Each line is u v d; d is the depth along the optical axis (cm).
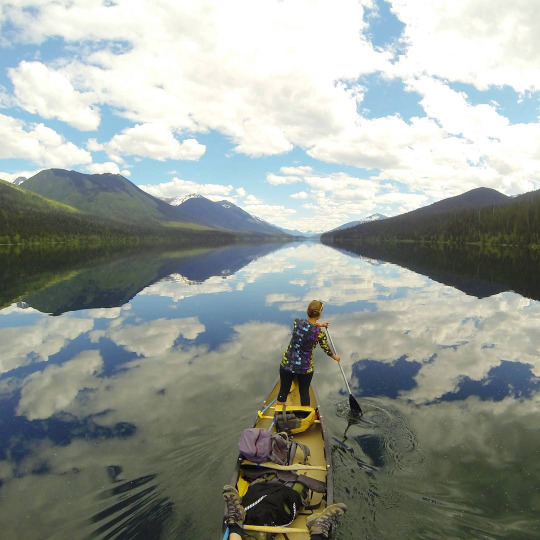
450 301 2070
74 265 4562
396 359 1105
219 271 3975
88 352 1203
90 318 1684
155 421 739
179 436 680
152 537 448
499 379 953
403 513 493
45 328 1512
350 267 4512
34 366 1084
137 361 1109
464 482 555
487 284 2803
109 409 803
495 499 520
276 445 561
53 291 2478
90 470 590
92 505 509
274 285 2781
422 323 1549
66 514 493
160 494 524
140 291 2470
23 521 482
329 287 2666
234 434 678
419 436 684
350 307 1898
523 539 450
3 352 1212
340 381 941
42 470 595
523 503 510
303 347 713
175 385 919
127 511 494
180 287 2672
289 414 668
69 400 857
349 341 1291
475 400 834
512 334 1379
